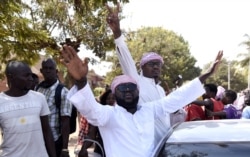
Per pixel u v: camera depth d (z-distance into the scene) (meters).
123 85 4.02
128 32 19.48
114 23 4.88
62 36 15.48
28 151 4.30
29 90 4.48
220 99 8.71
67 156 5.24
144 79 5.15
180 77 8.04
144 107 4.20
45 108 4.55
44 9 14.67
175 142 3.79
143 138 3.95
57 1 14.86
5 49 8.87
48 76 5.39
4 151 4.32
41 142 4.41
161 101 4.34
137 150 3.87
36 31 8.98
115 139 3.93
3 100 4.32
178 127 4.21
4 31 8.38
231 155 3.59
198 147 3.71
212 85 7.74
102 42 15.84
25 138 4.28
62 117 5.28
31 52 9.16
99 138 5.48
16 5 7.96
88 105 3.70
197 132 3.96
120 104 4.07
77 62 3.59
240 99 9.20
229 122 4.33
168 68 46.47
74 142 13.42
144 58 5.18
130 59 4.98
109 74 31.12
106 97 6.21
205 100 7.45
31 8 13.59
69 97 3.69
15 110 4.28
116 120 3.93
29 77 4.38
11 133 4.26
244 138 3.75
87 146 5.51
